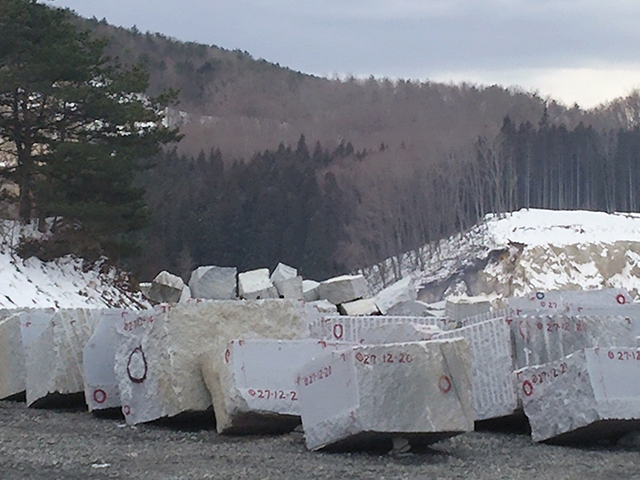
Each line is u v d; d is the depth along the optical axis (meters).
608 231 76.56
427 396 10.01
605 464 10.32
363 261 74.50
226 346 12.09
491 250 73.31
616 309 15.73
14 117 35.38
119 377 13.34
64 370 14.70
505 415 12.66
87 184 35.12
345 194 79.38
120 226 35.72
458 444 11.48
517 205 86.69
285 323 13.36
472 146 89.00
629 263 72.25
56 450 10.41
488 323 13.05
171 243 65.56
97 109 35.50
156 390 12.80
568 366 11.47
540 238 73.94
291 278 34.47
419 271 73.69
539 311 15.48
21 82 33.88
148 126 38.09
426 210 80.25
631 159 94.31
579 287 69.38
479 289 71.12
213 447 11.04
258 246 70.38
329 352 10.62
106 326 14.32
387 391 10.04
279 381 12.02
